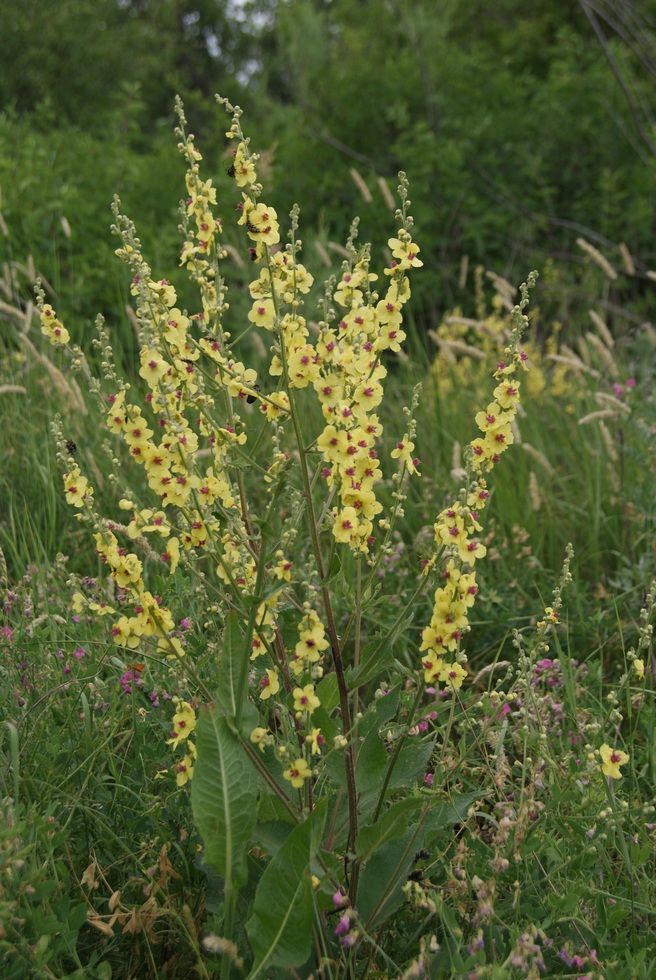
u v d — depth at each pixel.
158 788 2.58
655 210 10.30
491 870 2.21
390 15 12.53
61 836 2.15
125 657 2.86
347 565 2.96
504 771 2.40
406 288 2.16
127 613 2.79
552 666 3.12
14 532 3.77
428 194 10.20
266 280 2.19
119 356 5.34
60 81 18.39
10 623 3.17
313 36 11.56
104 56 19.08
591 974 1.96
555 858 2.19
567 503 4.73
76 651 2.97
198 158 2.31
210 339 2.39
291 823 2.12
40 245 7.01
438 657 2.09
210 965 2.11
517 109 11.27
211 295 2.40
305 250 7.90
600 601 4.05
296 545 3.68
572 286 8.50
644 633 2.48
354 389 2.15
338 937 2.12
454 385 5.98
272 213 2.18
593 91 11.09
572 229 10.43
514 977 1.97
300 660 2.05
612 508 4.66
